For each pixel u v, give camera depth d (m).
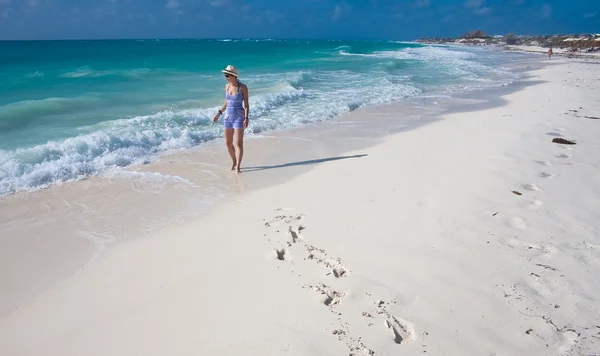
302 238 4.50
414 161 6.95
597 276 3.67
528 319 3.16
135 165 7.14
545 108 11.42
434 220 4.73
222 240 4.53
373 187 5.86
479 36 117.44
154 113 10.72
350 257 4.07
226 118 6.59
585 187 5.61
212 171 6.89
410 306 3.33
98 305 3.48
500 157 6.87
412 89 16.28
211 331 3.11
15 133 8.39
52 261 4.18
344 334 3.05
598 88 15.80
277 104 12.62
